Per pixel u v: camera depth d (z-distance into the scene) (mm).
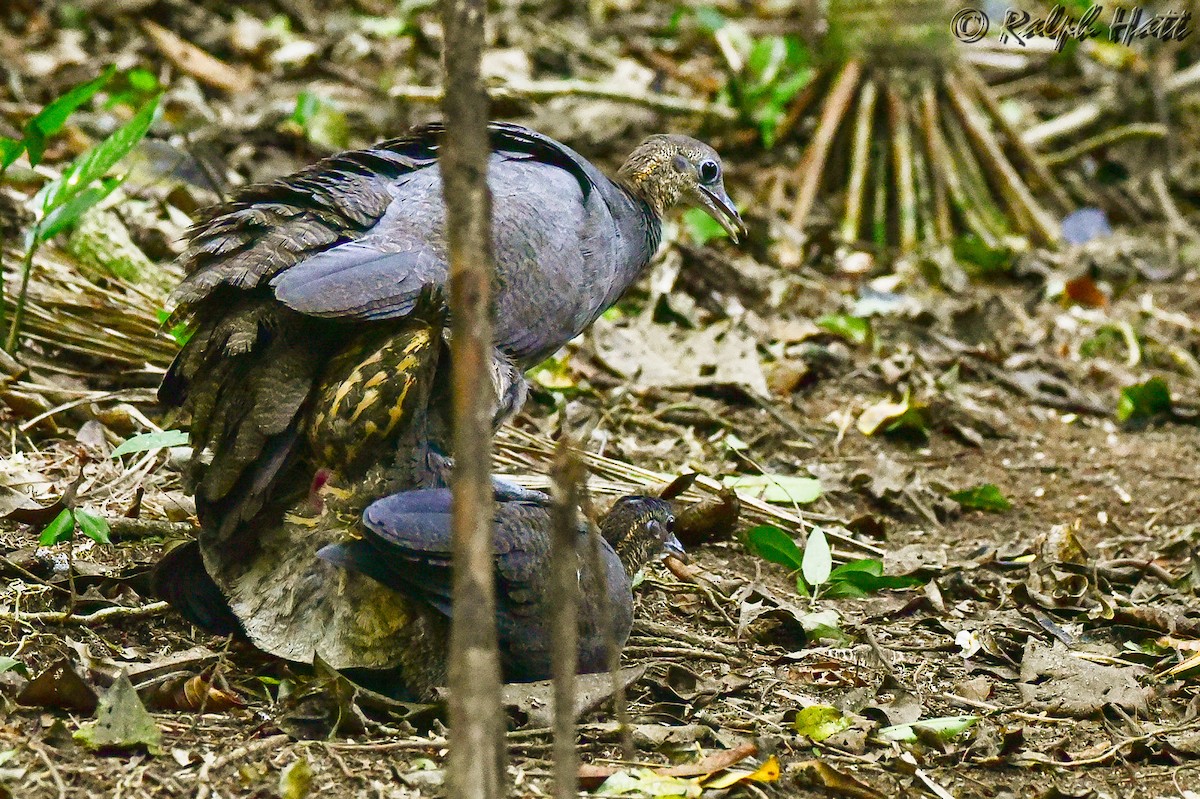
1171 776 6988
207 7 16812
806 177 15148
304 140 14148
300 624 6824
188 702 6676
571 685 4988
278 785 6062
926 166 15422
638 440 10781
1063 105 18094
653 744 6668
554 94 15273
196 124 13852
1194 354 13672
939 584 9148
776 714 7238
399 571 6453
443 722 6738
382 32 16797
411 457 6789
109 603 7508
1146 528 10461
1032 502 10773
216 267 6691
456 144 4695
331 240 6930
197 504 6859
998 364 12891
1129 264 15281
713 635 8211
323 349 6840
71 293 10344
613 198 8656
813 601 8688
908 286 14172
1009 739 7074
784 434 11234
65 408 9344
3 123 13242
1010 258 14883
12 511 8133
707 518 9227
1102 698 7691
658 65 17312
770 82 16250
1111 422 12281
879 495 10398
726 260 13109
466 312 4656
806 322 12773
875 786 6656
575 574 6930
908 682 7863
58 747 6207
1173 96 18109
